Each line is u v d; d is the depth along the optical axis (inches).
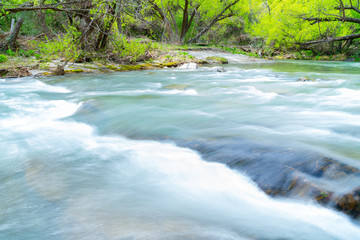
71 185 111.5
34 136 173.0
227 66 618.2
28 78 382.9
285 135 148.9
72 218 88.3
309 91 288.5
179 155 137.0
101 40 541.6
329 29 940.0
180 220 88.0
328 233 82.9
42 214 90.8
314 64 721.0
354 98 254.8
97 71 460.4
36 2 435.8
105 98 257.4
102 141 163.9
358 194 90.5
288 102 242.1
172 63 564.7
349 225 86.0
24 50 579.2
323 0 836.6
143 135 167.5
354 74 454.6
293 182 101.3
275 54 1094.4
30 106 241.4
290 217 90.5
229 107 227.5
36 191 106.1
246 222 87.8
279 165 110.9
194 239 76.5
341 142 135.8
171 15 1029.2
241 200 101.1
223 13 1108.5
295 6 894.4
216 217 90.4
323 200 91.9
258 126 172.1
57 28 723.4
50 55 458.3
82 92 301.3
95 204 97.4
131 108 223.9
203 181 114.2
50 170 125.4
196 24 1227.2
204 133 159.2
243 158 121.7
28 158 138.2
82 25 501.4
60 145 157.3
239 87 319.9
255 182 108.2
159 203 99.0
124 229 81.7
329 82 346.9
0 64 430.9
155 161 132.5
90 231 80.8
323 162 106.9
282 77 409.1
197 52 817.5
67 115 221.5
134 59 552.7
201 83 357.4
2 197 101.8
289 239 79.8
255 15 1245.7
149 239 75.5
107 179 117.6
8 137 170.7
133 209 94.5
